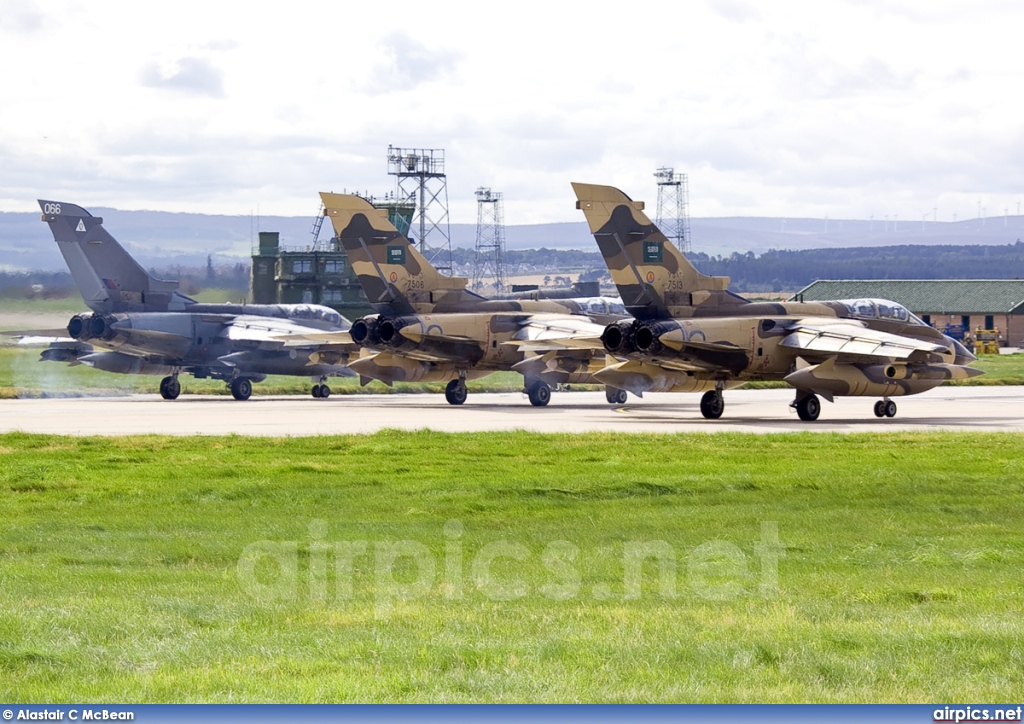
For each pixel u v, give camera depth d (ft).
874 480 269.03
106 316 605.73
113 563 177.37
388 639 130.62
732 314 469.16
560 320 553.64
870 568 175.52
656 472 284.20
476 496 244.42
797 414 489.67
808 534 203.92
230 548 188.14
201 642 129.18
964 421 465.06
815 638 130.82
